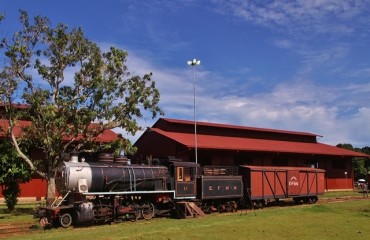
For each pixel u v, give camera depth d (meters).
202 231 16.67
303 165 47.56
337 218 21.31
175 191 24.70
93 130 25.33
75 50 24.80
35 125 24.34
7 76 23.44
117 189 22.02
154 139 40.31
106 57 25.44
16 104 24.64
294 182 33.31
